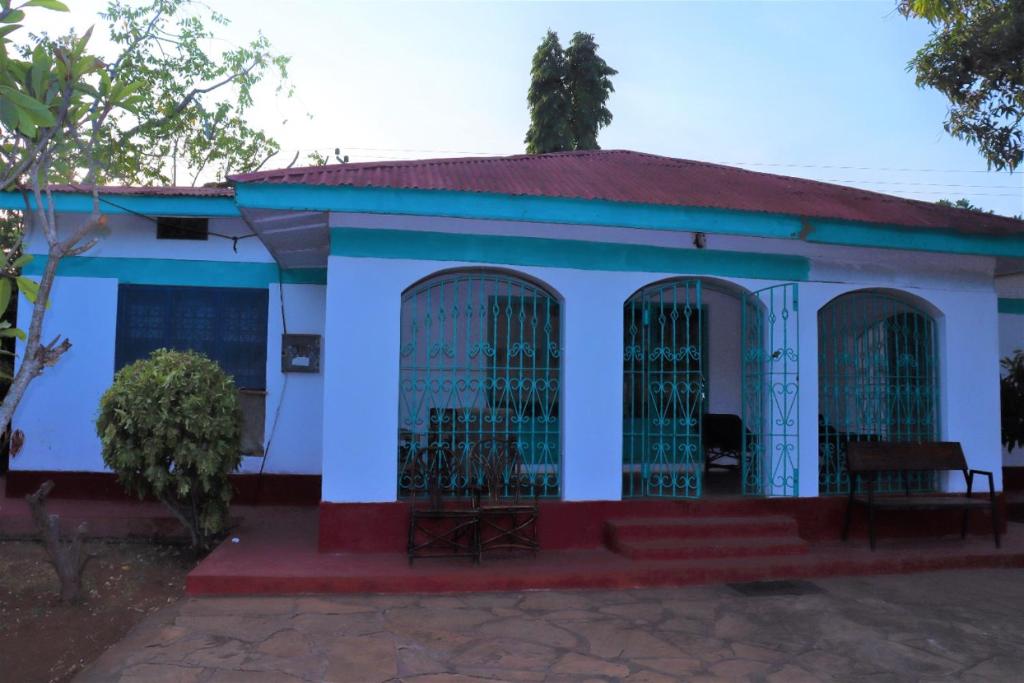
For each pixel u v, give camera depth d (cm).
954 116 923
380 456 674
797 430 764
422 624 530
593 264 728
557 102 2312
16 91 338
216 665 453
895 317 840
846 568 677
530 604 580
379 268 682
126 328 894
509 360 718
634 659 477
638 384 891
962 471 798
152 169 1659
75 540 598
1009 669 473
